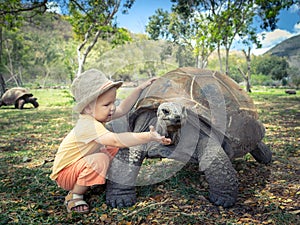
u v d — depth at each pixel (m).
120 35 7.62
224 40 10.15
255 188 1.46
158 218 1.17
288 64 22.88
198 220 1.15
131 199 1.28
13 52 22.17
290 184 1.51
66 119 4.59
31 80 27.94
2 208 1.26
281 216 1.16
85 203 1.23
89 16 7.50
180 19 9.79
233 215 1.19
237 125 1.38
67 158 1.22
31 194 1.41
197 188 1.46
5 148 2.52
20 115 5.31
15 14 6.61
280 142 2.47
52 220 1.15
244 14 9.20
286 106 5.85
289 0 7.08
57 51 24.62
